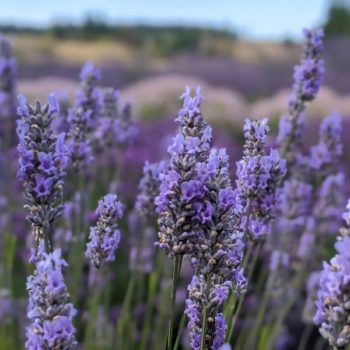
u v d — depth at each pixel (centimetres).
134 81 2766
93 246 282
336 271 197
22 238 722
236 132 1639
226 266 221
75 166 376
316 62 407
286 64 3478
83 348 530
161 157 1000
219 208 215
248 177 264
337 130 445
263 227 282
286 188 440
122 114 498
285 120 421
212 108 1739
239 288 234
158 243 227
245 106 1970
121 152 531
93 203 637
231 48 4850
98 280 462
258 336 579
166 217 220
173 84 2072
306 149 1117
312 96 411
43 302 184
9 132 597
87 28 5394
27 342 188
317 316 203
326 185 488
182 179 215
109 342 518
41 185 229
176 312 584
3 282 536
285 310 496
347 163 1179
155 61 3656
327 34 5319
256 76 2869
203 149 221
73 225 423
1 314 501
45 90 1966
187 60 3625
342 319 195
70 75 2927
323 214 493
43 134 230
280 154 427
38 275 186
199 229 219
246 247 362
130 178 916
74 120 371
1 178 649
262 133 263
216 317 229
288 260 458
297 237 513
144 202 381
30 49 4175
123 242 766
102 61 3572
